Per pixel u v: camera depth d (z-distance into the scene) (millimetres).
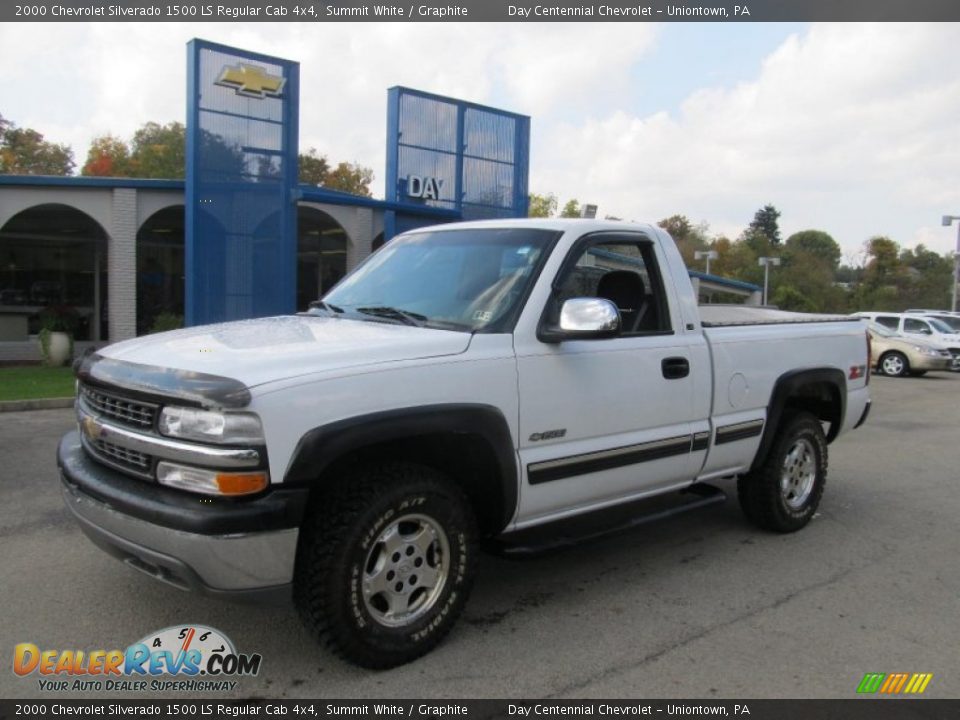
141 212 16844
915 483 7422
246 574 3012
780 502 5449
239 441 2953
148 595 4184
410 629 3492
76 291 20422
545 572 4746
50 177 16016
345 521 3225
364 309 4234
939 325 23578
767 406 5172
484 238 4395
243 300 14820
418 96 17031
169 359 3289
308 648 3633
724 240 72562
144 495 3104
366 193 55000
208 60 14102
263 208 14945
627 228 4504
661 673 3510
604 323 3678
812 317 6023
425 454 3648
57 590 4242
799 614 4195
